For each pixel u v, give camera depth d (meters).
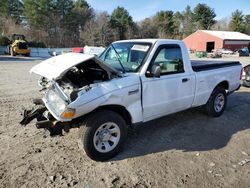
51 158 4.34
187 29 91.75
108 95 4.11
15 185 3.63
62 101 4.00
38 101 4.75
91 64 4.62
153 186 3.69
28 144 4.79
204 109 6.45
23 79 12.20
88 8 74.44
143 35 80.50
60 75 3.96
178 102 5.30
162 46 4.91
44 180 3.75
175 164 4.26
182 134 5.42
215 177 3.93
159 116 5.06
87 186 3.65
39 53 37.94
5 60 25.14
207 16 92.38
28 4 60.81
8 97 8.17
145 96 4.63
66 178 3.82
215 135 5.43
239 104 7.87
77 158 4.37
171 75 5.09
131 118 4.55
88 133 4.09
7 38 42.16
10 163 4.15
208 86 5.97
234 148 4.88
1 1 62.91
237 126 5.97
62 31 64.12
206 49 61.34
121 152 4.59
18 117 6.18
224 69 6.44
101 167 4.12
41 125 4.06
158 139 5.15
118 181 3.78
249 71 10.59
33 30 60.34
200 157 4.50
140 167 4.15
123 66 4.89
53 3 63.41
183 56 5.36
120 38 72.50
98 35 64.06
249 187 3.72
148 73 4.64
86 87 4.06
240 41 59.81
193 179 3.86
